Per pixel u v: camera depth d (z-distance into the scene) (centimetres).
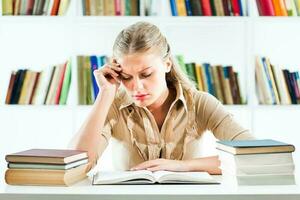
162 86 181
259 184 134
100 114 182
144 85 177
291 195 118
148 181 134
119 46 175
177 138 193
